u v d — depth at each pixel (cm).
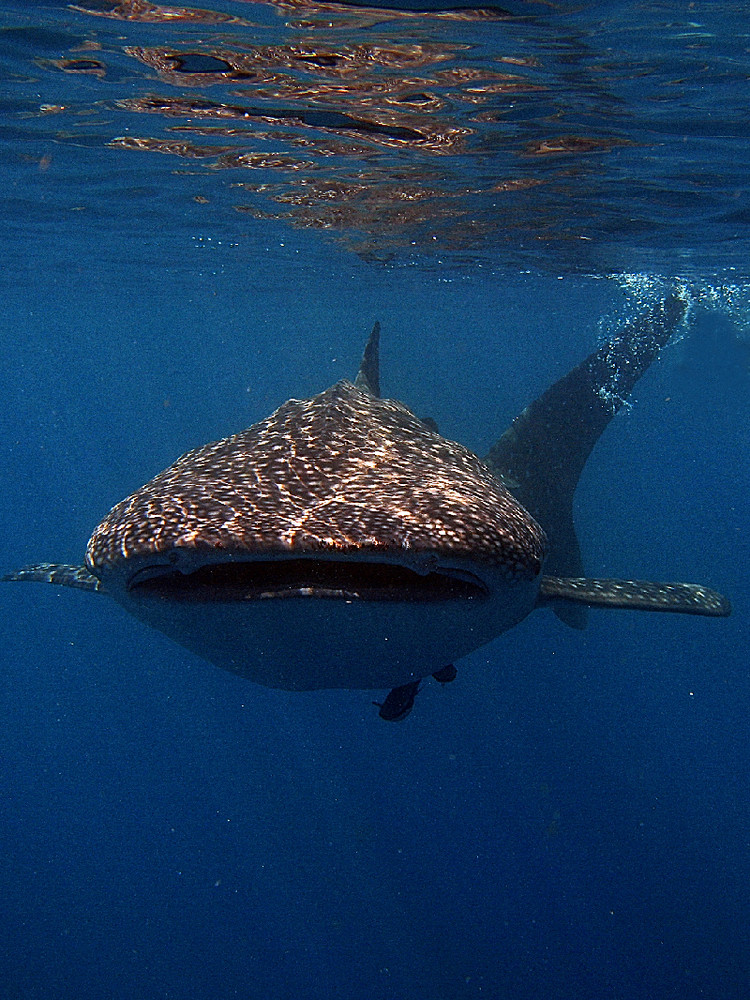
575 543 695
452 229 1559
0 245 1898
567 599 451
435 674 472
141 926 1777
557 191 1204
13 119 910
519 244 1716
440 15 604
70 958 1677
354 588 290
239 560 279
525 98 792
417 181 1170
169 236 1747
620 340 753
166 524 294
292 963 1627
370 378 614
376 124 902
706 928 1586
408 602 289
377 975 1573
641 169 1062
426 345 5841
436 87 768
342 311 3750
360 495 325
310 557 276
